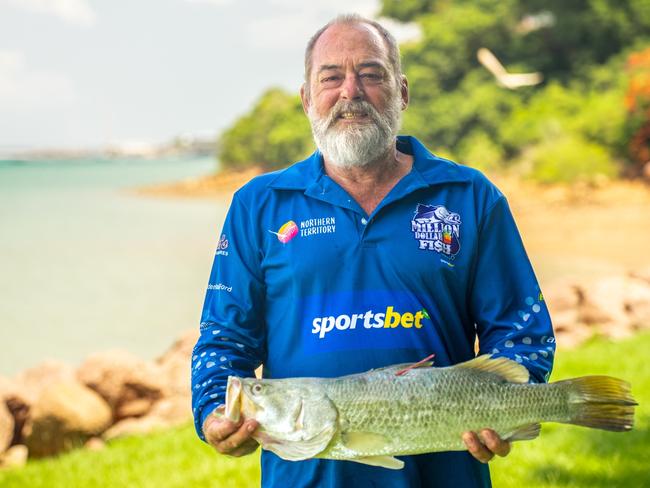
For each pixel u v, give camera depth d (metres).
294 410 2.63
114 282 26.08
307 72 3.25
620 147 46.44
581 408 2.77
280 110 75.25
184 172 118.06
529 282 3.14
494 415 2.73
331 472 2.97
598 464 6.18
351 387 2.68
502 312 3.11
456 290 3.09
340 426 2.66
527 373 2.80
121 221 47.59
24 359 16.09
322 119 3.11
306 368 3.01
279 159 74.00
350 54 3.09
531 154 48.06
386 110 3.10
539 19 57.16
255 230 3.16
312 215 3.10
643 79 45.38
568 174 44.44
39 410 8.47
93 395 8.77
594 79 52.62
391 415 2.68
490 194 3.14
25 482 7.18
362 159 3.06
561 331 12.39
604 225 36.28
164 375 9.23
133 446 8.10
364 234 3.04
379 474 2.96
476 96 52.66
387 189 3.15
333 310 3.02
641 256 29.62
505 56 56.47
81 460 7.75
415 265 3.02
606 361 9.67
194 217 49.75
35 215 51.62
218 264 3.22
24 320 20.11
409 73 55.38
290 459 2.66
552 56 56.41
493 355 3.00
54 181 94.25
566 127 48.53
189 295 23.38
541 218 38.62
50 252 34.12
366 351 2.97
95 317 20.30
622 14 52.94
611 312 12.33
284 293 3.09
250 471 6.84
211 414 2.83
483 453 2.72
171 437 8.18
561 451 6.52
